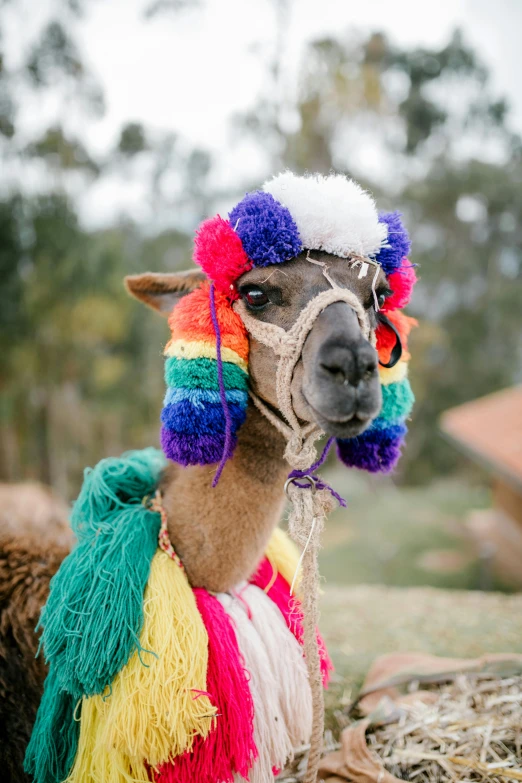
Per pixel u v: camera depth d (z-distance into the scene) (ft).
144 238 99.35
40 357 69.92
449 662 9.99
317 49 66.49
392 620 13.52
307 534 6.65
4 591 8.86
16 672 8.38
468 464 101.09
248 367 7.11
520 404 45.21
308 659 6.61
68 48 71.87
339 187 6.94
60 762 7.00
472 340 103.60
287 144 67.92
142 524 7.25
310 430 6.97
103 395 80.94
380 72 74.02
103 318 69.97
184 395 6.56
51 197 69.10
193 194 103.04
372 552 45.21
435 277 105.29
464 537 47.67
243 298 6.95
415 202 105.81
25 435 75.61
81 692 6.63
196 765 6.37
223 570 7.30
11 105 70.28
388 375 7.53
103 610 6.52
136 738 6.11
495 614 13.70
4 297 65.87
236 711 6.50
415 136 109.70
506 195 102.37
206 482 7.24
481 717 8.41
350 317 6.33
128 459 8.32
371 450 7.68
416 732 8.27
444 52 105.29
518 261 108.68
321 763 8.05
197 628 6.63
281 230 6.56
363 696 9.47
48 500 25.70
